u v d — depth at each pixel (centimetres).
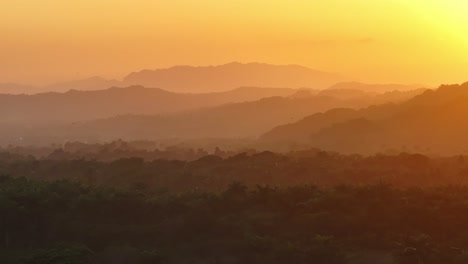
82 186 15725
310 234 12456
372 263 11188
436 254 11225
